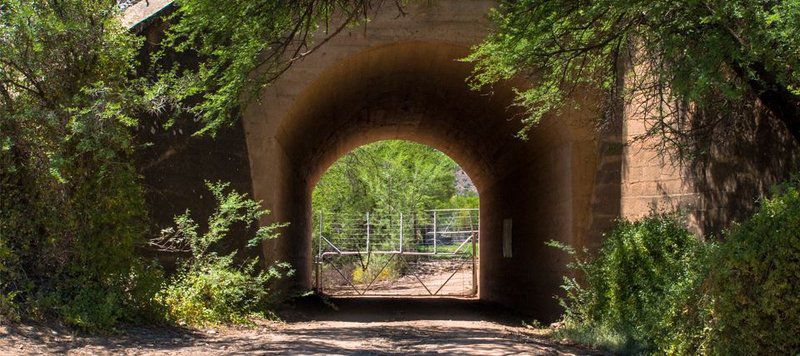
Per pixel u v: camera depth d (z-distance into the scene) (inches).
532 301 681.0
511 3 427.2
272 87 536.4
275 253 544.1
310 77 538.3
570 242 551.2
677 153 451.5
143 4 524.7
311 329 481.4
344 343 407.2
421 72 626.2
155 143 527.8
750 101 393.4
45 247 385.7
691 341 322.0
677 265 389.7
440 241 1437.0
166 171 528.1
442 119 800.3
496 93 605.3
